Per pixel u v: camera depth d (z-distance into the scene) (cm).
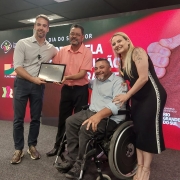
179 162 226
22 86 214
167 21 253
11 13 421
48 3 363
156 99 156
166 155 246
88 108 201
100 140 168
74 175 165
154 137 157
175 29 249
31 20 477
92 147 164
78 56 216
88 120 163
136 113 163
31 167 210
